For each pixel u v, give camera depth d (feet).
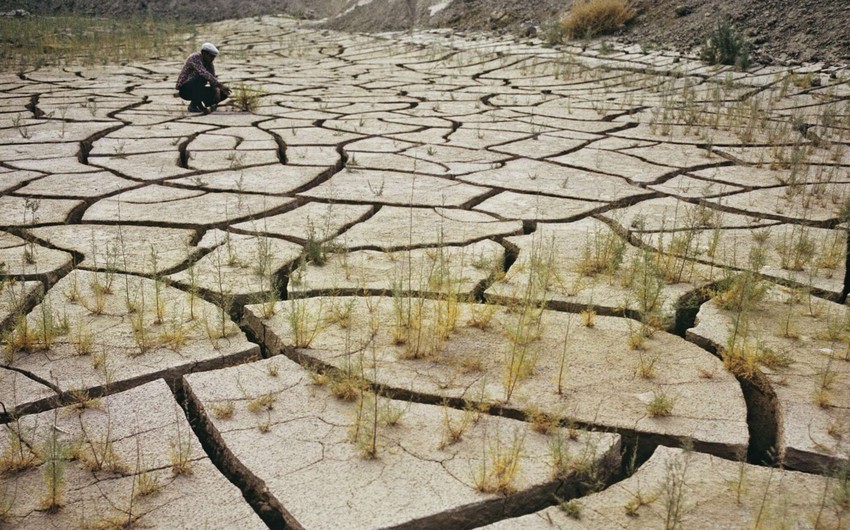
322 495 7.06
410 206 16.14
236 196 16.93
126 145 22.38
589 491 7.36
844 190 17.71
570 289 11.61
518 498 7.11
